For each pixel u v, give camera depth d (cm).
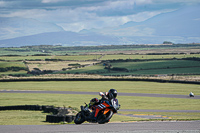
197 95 14938
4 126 3072
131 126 2986
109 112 2572
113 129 2738
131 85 19975
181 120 4038
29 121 7119
